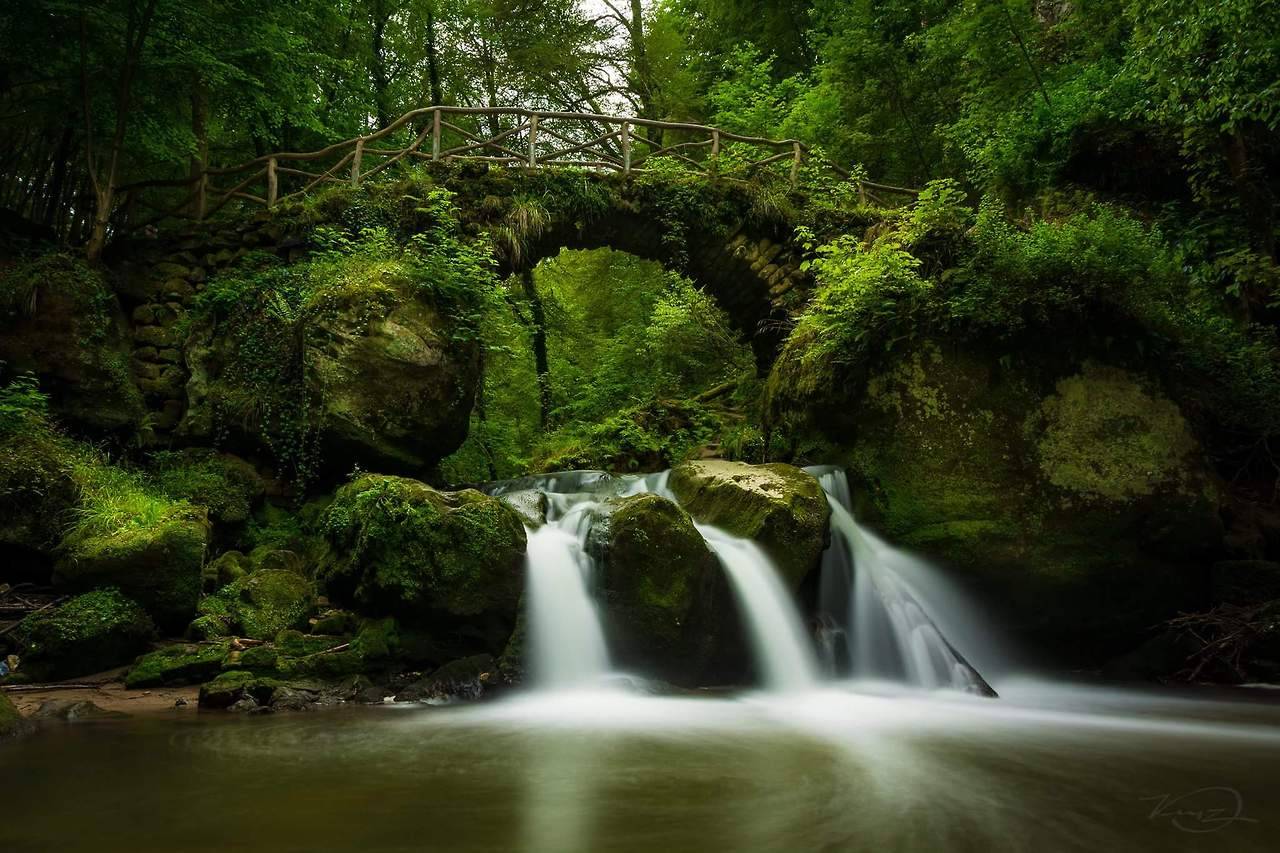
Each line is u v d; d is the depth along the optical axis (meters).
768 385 10.88
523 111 12.10
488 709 5.88
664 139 21.42
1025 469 8.63
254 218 10.77
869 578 8.22
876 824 3.13
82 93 9.84
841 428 9.27
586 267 20.97
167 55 10.20
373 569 6.71
